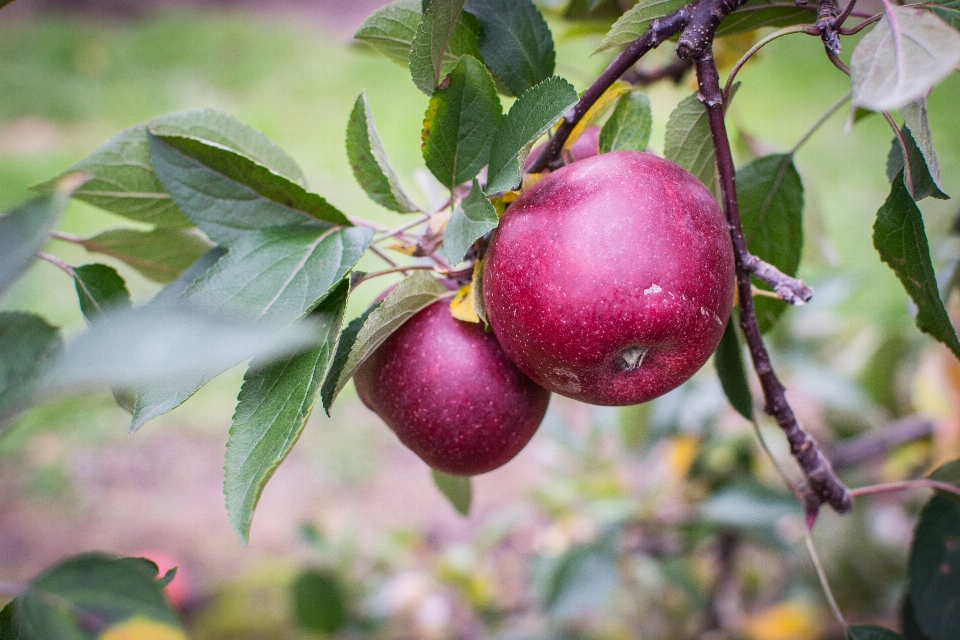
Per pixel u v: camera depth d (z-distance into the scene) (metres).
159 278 0.76
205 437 1.83
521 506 1.10
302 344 0.61
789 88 2.99
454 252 0.62
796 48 3.42
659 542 1.01
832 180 2.34
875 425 1.05
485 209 0.62
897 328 1.06
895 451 1.06
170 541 1.55
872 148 2.50
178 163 0.66
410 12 0.68
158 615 0.57
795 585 1.12
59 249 2.17
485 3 0.68
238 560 1.49
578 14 0.82
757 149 0.84
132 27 4.39
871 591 1.02
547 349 0.63
